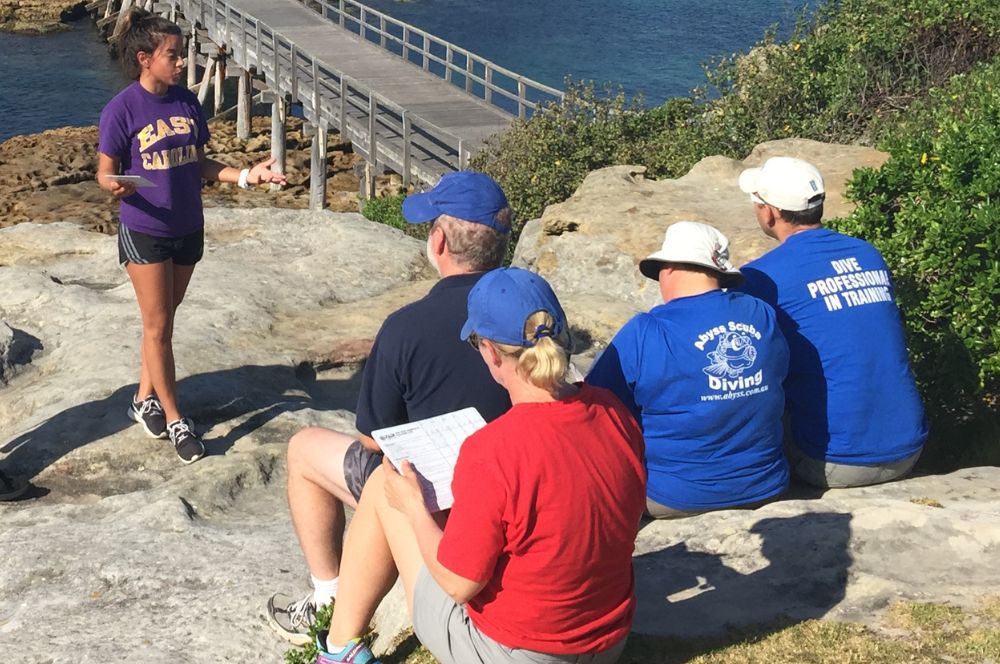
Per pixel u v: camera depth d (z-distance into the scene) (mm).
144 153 5203
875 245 5934
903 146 6344
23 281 7758
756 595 3445
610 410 2682
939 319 5672
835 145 9250
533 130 14133
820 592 3445
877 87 11508
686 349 3705
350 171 25359
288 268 8422
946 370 5477
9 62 40156
